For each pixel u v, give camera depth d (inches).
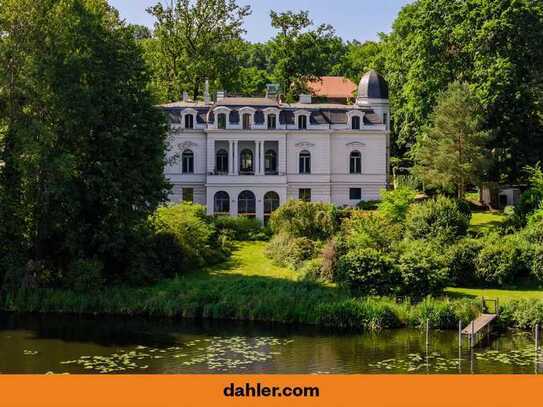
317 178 2965.1
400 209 2231.8
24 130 1756.9
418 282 1708.9
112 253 1923.0
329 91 4407.0
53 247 1972.2
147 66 1994.3
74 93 1815.9
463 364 1298.0
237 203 2918.3
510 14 2637.8
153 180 1951.3
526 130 2728.8
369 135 2989.7
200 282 1871.3
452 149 2564.0
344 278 1755.7
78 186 1905.8
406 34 3230.8
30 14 1850.4
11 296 1811.0
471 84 2719.0
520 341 1481.3
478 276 1877.5
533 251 1893.5
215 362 1312.7
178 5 3545.8
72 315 1747.0
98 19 1897.1
